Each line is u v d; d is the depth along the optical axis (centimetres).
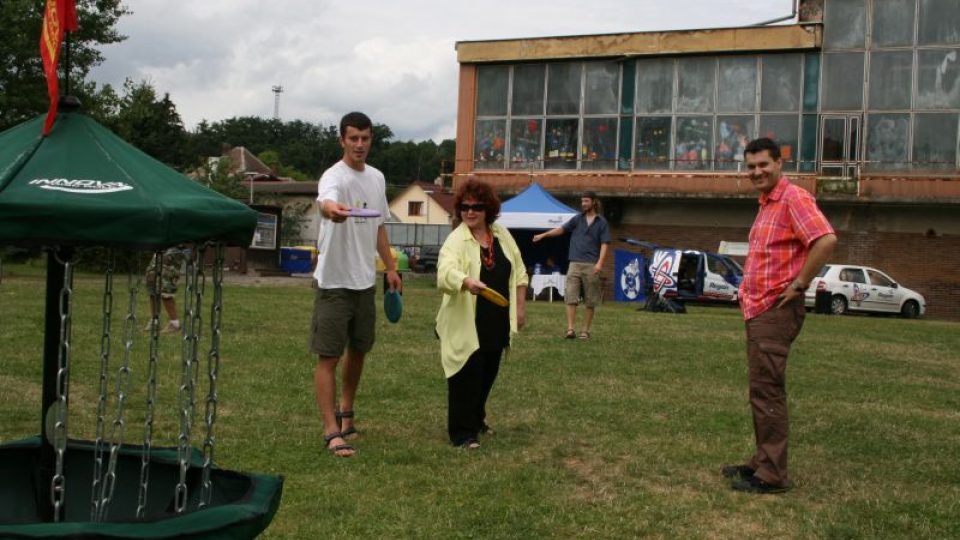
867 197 2827
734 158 3006
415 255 4631
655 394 794
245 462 539
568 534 434
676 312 1956
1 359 847
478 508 466
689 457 580
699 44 3005
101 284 1986
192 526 274
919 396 843
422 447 587
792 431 671
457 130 3309
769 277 508
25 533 252
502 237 617
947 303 2817
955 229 2816
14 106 2367
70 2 301
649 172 3083
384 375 846
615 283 2452
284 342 1040
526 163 3238
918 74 2844
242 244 304
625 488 511
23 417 628
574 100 3183
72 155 289
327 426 575
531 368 914
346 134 578
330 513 452
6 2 2323
